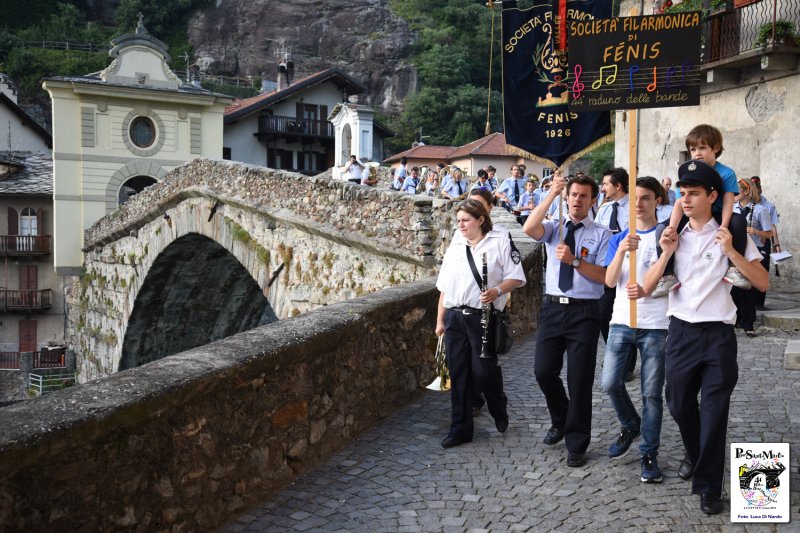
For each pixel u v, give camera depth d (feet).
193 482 12.17
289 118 138.62
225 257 73.56
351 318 17.51
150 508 11.22
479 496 13.96
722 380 12.71
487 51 243.40
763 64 42.32
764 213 29.94
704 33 48.16
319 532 12.57
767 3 43.91
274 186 51.55
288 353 14.69
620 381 15.24
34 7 256.32
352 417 17.58
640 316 14.49
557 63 20.34
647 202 14.69
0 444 8.75
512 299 29.40
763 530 12.21
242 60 254.88
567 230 15.72
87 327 100.32
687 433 13.67
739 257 12.42
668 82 14.08
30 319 114.52
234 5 261.65
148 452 11.19
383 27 261.24
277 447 14.56
